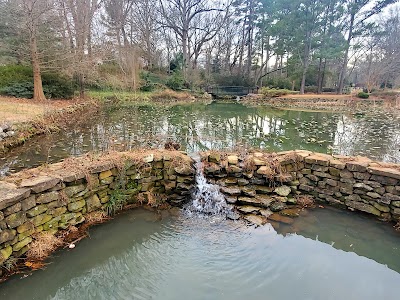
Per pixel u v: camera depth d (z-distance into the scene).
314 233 3.05
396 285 2.31
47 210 2.74
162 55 24.61
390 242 2.91
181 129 7.96
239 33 26.14
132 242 2.84
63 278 2.34
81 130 7.41
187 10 22.84
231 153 4.41
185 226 3.14
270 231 3.06
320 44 21.03
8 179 2.82
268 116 11.46
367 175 3.40
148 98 16.98
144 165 3.65
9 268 2.36
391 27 23.06
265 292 2.20
